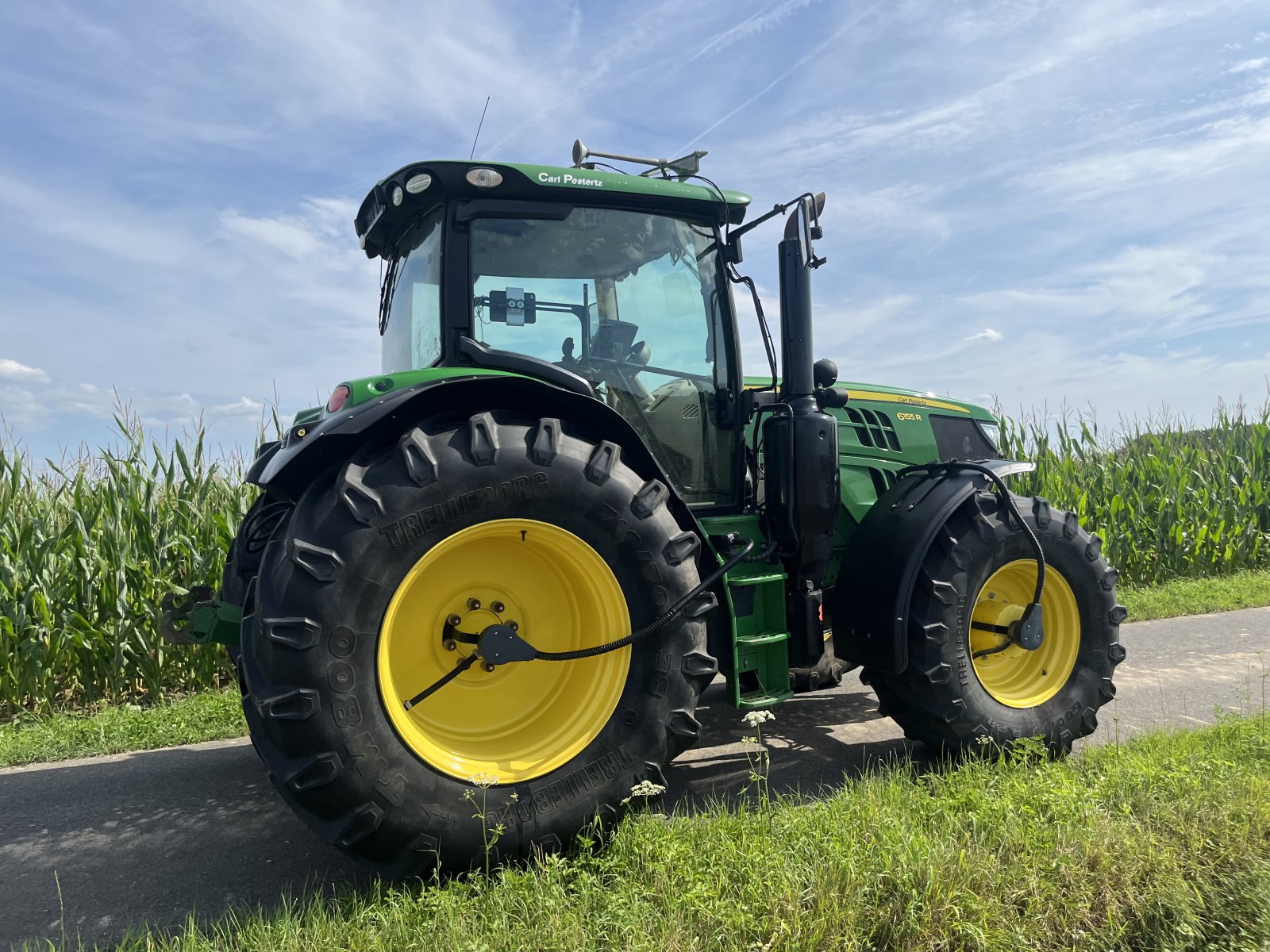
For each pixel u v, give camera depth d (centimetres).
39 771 384
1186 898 224
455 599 273
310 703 229
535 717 280
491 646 264
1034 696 360
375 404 254
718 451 361
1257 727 354
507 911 224
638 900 224
